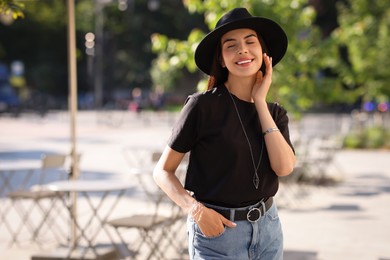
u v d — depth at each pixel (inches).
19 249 335.0
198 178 140.3
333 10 2251.5
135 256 302.8
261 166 138.9
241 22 142.0
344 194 519.8
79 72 2778.1
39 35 2650.1
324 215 428.8
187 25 2497.5
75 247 315.3
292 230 380.5
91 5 2610.7
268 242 141.2
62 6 2689.5
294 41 546.6
